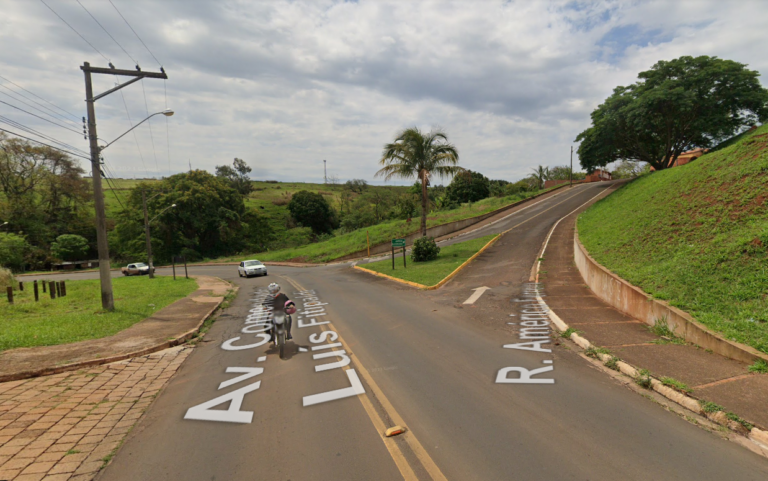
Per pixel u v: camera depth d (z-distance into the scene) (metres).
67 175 59.59
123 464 3.89
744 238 8.62
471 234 34.47
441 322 9.73
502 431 4.21
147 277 33.25
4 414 5.19
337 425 4.54
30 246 51.06
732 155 14.34
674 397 4.84
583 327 8.21
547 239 24.53
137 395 6.00
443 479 3.39
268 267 42.12
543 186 76.88
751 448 3.73
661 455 3.63
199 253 60.28
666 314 7.45
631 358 6.16
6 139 55.56
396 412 4.81
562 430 4.17
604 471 3.40
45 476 3.69
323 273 28.11
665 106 30.67
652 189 19.70
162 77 13.86
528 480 3.31
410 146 22.44
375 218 66.25
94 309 14.34
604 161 42.12
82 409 5.40
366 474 3.51
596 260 12.96
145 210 32.94
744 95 29.00
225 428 4.62
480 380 5.78
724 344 5.91
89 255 61.84
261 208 85.50
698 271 8.52
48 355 7.85
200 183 62.38
